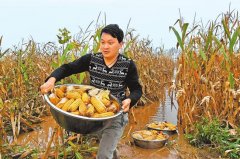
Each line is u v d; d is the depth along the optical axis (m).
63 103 2.84
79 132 2.79
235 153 4.83
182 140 5.68
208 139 5.33
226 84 5.73
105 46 3.03
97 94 3.04
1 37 4.89
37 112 7.02
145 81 9.05
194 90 6.20
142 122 7.00
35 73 8.02
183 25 5.91
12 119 4.86
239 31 5.87
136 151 5.06
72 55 5.09
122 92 3.25
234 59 5.96
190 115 6.00
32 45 7.72
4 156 4.20
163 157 4.84
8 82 6.88
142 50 9.62
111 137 3.28
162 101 9.27
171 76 13.85
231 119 5.78
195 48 6.30
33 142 5.41
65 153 4.27
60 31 4.85
